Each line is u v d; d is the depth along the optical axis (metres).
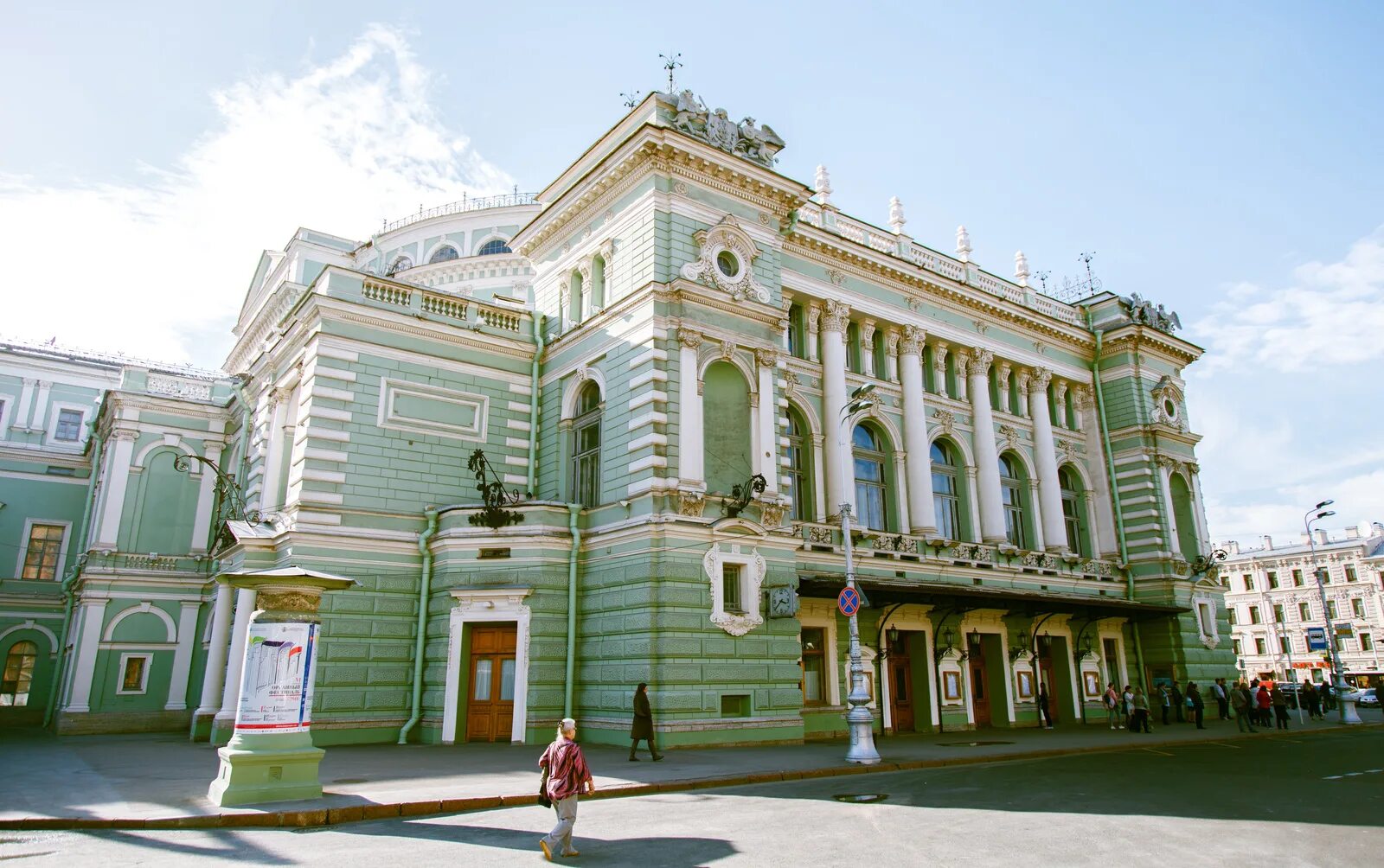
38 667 39.25
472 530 24.17
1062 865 9.59
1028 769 18.88
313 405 24.42
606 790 14.59
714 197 26.05
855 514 29.58
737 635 22.66
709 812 13.11
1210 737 28.19
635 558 22.59
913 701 29.86
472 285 45.22
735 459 24.67
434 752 20.42
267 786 12.93
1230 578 88.00
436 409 26.67
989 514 33.34
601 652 22.98
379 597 24.08
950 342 34.31
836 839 10.97
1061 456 37.84
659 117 25.47
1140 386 39.25
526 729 22.31
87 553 33.28
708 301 24.64
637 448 23.41
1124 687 36.06
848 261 31.34
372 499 24.77
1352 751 23.50
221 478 31.06
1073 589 35.31
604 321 25.98
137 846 10.61
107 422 37.00
